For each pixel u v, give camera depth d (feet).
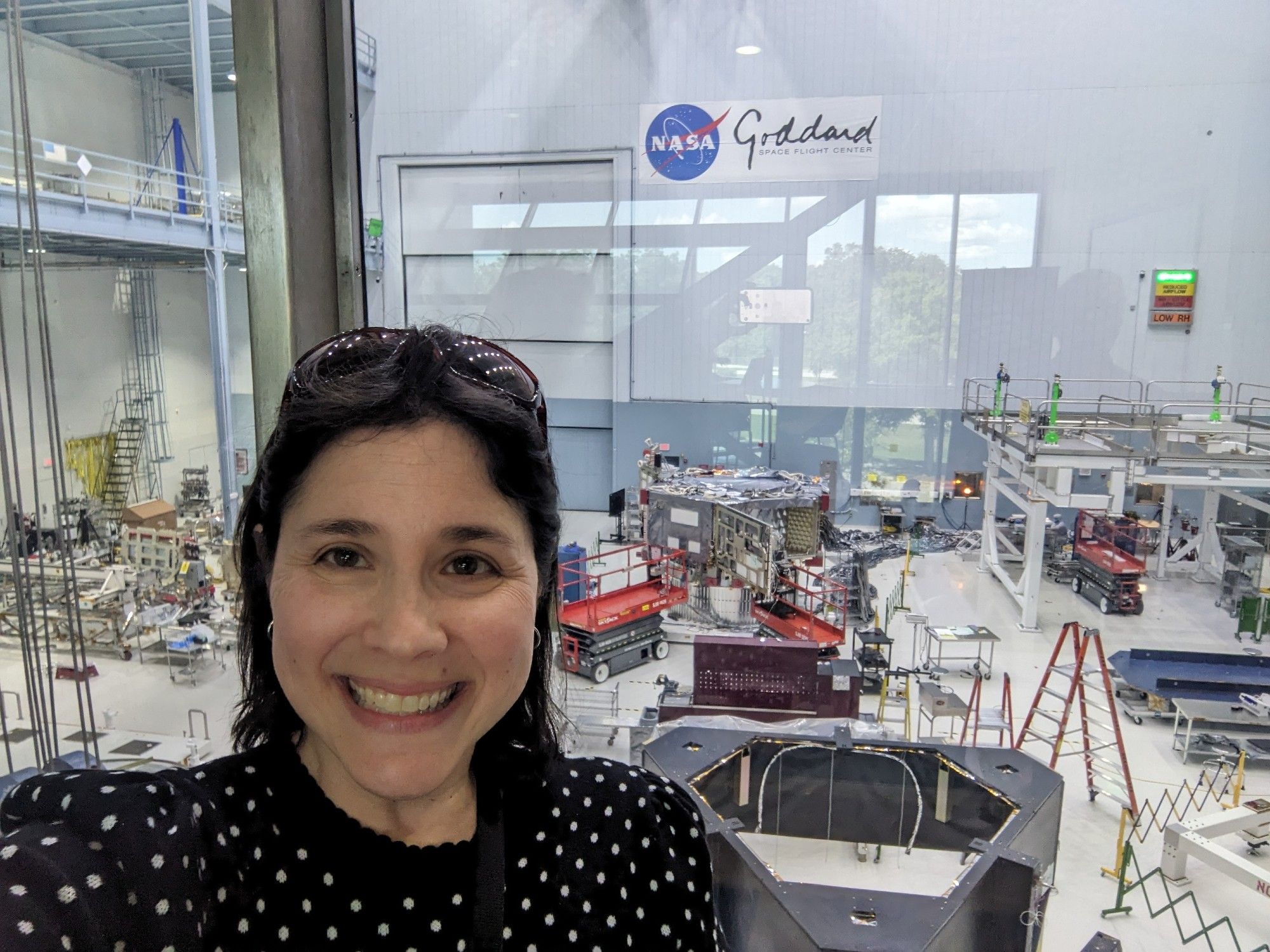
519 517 2.34
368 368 2.27
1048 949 9.84
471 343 2.51
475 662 2.25
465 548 2.26
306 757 2.53
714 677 12.61
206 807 2.25
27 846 1.90
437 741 2.23
